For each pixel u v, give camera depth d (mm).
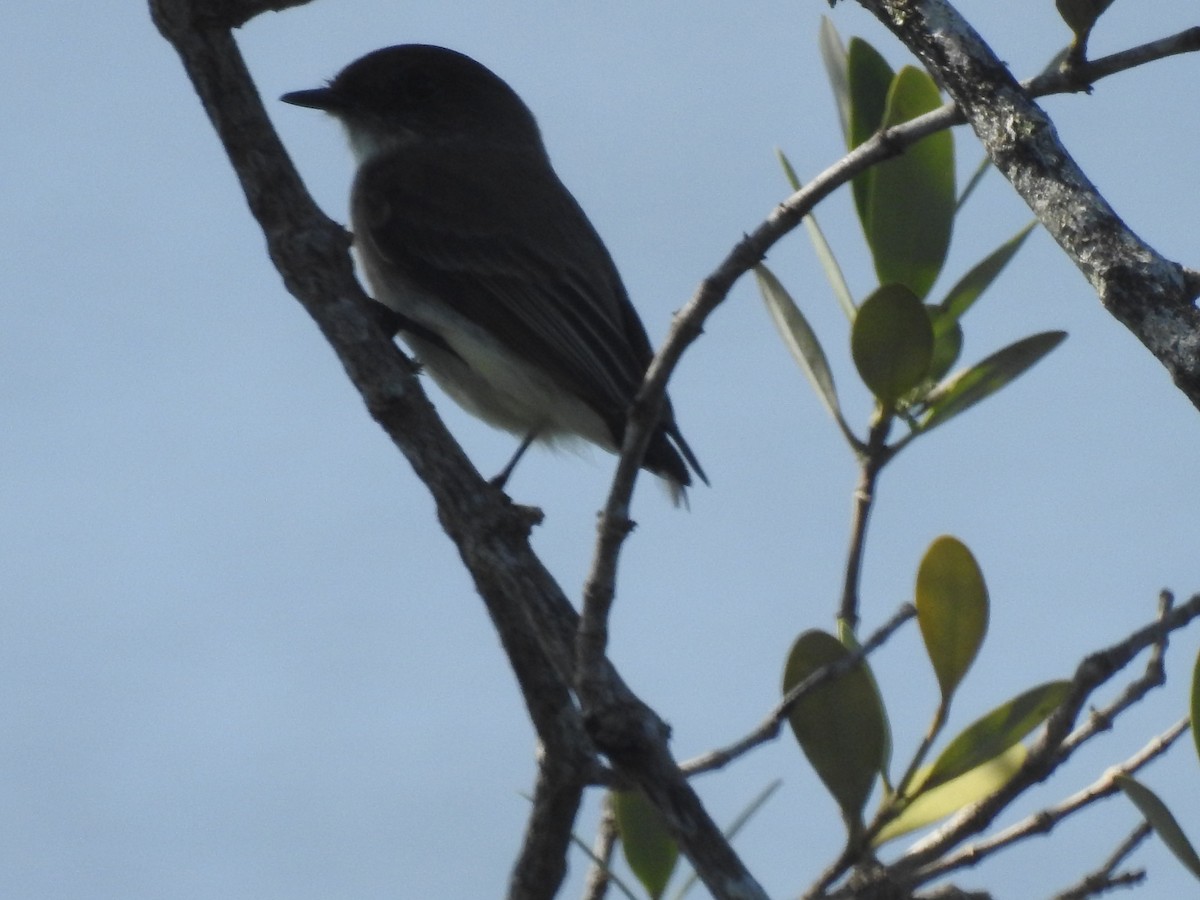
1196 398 3775
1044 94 4668
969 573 5348
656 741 4863
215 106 6238
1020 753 5531
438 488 5898
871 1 4590
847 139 6777
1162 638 4965
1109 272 3963
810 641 5320
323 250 6211
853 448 6121
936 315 6445
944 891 5062
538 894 5480
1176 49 4512
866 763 5199
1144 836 5137
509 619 5641
